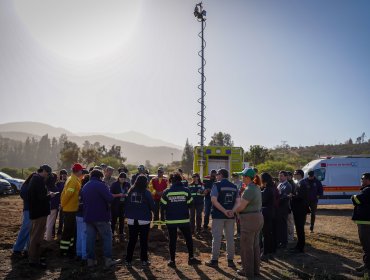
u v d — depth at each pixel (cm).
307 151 9194
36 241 757
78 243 823
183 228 808
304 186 922
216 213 805
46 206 768
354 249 976
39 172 775
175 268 773
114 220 1062
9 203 2033
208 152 1803
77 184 846
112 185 1062
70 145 8406
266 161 4484
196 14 1513
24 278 690
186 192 812
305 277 724
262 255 884
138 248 967
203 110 1541
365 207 768
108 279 690
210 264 802
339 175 1900
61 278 693
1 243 959
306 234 1200
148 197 791
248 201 708
